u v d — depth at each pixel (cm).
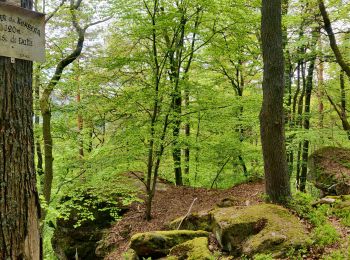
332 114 1755
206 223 792
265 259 559
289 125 1441
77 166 957
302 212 711
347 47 1311
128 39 966
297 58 1388
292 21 1218
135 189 1012
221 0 924
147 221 981
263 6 754
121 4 828
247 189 1073
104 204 1064
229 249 656
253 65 1345
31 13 275
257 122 1145
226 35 1086
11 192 262
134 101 907
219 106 1064
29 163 276
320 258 541
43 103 852
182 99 1137
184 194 1128
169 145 1008
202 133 1278
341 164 1201
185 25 956
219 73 1520
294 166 1803
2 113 259
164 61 920
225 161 1295
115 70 947
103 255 969
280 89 759
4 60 262
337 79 1675
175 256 656
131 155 904
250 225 659
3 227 257
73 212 1075
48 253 1338
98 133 1120
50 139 854
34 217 279
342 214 696
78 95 1076
